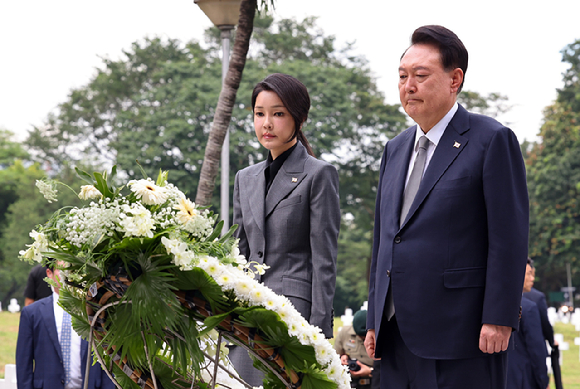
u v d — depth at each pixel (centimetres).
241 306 360
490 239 468
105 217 349
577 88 7188
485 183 470
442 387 477
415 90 491
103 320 382
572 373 1894
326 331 575
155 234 353
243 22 1579
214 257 364
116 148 5469
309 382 374
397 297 487
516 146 481
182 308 360
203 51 5981
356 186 5762
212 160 1598
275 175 613
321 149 5000
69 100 6494
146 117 5131
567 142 6981
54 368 838
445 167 486
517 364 988
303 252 597
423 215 486
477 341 472
